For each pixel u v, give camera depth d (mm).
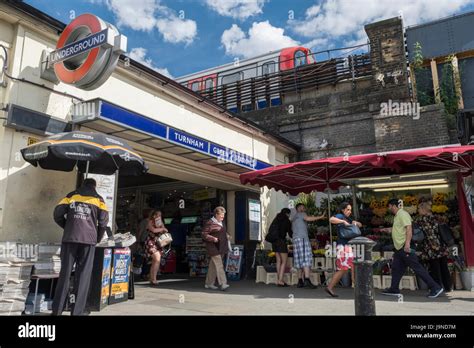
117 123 6344
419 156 7023
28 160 5203
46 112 6035
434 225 7594
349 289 8078
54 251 5273
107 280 5898
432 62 12008
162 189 12961
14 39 5812
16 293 4742
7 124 5438
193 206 12828
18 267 4793
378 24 12477
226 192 11812
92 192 5078
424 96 11898
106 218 5133
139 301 6383
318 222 10422
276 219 8953
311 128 13312
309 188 10109
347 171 8992
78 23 6047
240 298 6773
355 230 6891
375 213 9828
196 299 6645
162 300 6500
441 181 9359
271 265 9516
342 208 7180
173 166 8930
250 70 15328
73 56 5844
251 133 11203
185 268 12742
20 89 5742
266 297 6906
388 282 8078
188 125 8922
